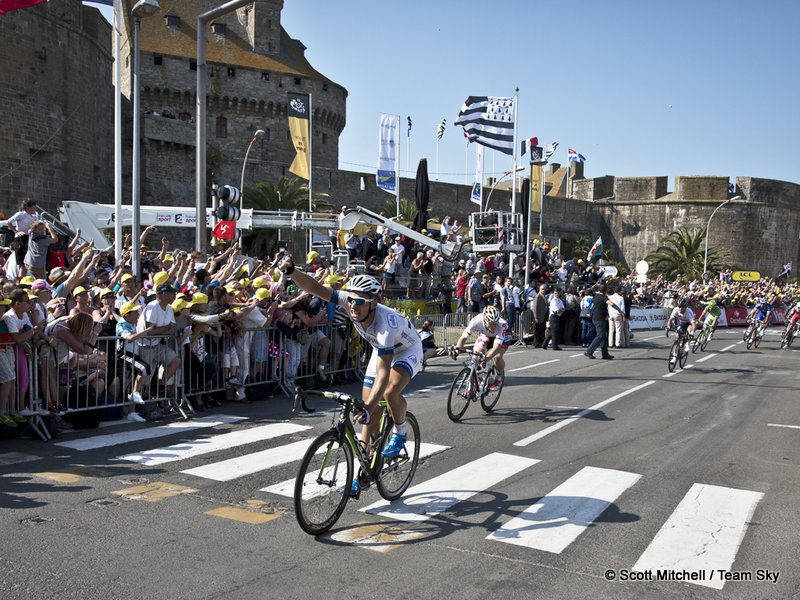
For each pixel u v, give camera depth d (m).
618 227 64.50
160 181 39.84
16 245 10.65
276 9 51.50
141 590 3.38
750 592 3.55
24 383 6.48
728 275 51.03
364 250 20.03
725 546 4.18
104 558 3.76
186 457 6.00
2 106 26.69
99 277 9.37
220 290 8.38
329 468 4.29
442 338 15.54
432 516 4.62
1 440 6.48
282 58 52.06
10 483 5.11
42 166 28.33
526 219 23.58
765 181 64.75
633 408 9.02
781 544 4.23
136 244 10.57
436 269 20.73
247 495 4.98
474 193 38.50
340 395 4.33
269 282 9.52
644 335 23.91
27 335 6.45
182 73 46.09
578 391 10.40
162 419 7.62
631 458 6.34
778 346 20.86
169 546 3.96
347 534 4.25
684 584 3.63
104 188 33.59
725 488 5.42
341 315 9.70
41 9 28.06
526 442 6.91
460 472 5.74
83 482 5.19
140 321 7.53
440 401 9.17
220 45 49.19
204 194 11.20
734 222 63.19
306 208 36.91
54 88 28.86
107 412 7.35
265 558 3.83
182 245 38.59
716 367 14.27
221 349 8.55
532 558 3.92
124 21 45.31
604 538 4.27
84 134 31.00
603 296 15.16
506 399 9.52
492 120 21.03
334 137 54.19
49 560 3.71
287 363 9.34
